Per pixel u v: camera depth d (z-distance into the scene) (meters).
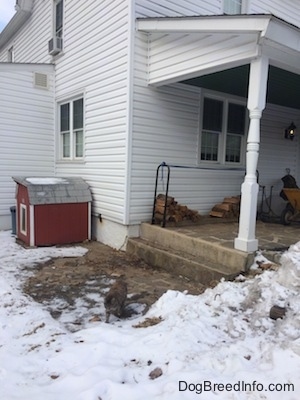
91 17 6.50
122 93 5.66
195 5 6.19
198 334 2.61
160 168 6.04
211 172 6.83
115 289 3.27
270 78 5.50
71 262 5.18
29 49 9.79
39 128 7.94
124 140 5.66
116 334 2.73
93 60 6.49
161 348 2.44
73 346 2.57
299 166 8.83
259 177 7.95
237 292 3.35
